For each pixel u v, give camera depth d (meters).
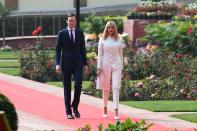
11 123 18.81
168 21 68.25
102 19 74.25
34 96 33.72
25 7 89.94
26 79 42.88
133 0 92.81
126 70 41.91
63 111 28.55
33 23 83.94
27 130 23.70
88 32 73.88
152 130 23.81
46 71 43.09
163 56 42.78
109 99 31.91
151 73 41.97
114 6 90.56
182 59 42.84
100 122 25.84
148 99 33.56
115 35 26.95
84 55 26.94
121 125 17.50
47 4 90.94
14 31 82.75
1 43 79.06
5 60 59.25
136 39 65.38
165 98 33.81
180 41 54.97
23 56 44.28
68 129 24.11
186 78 35.06
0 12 81.06
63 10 85.38
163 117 27.11
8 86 38.50
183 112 28.77
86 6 93.25
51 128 24.28
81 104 30.84
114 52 26.84
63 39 26.70
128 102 32.06
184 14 69.88
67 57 26.67
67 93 26.75
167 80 36.34
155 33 58.19
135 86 33.81
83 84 38.94
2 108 18.69
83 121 26.09
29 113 27.97
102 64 26.91
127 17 71.50
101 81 27.00
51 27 84.69
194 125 25.05
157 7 69.88
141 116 27.34
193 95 33.88
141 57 42.88
